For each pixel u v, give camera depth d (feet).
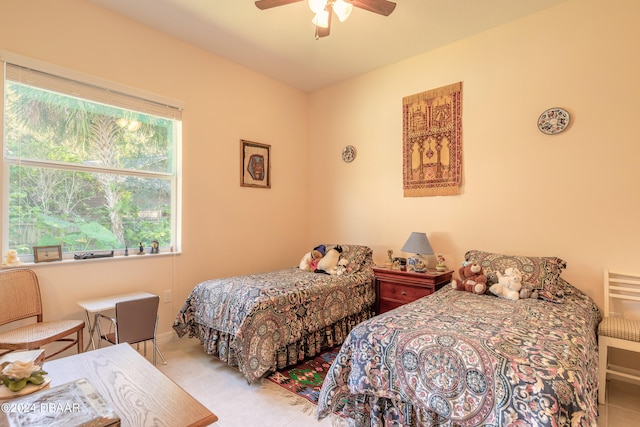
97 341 8.70
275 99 13.64
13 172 7.83
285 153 14.08
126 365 4.69
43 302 7.98
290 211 14.33
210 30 9.98
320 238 14.66
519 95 9.54
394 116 12.23
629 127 8.00
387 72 12.39
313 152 14.94
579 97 8.63
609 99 8.23
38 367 4.11
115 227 9.53
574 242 8.70
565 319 6.27
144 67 9.73
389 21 9.48
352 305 10.33
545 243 9.14
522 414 4.12
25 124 7.98
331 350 9.78
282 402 7.01
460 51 10.59
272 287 8.78
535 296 7.77
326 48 11.05
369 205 13.00
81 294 8.57
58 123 8.48
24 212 8.00
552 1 8.73
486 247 10.15
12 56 7.50
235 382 7.82
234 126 12.16
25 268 7.68
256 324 7.76
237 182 12.26
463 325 5.74
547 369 4.33
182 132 10.66
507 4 8.79
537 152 9.26
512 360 4.53
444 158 10.94
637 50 7.90
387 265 11.44
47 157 8.32
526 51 9.39
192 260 10.95
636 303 7.90
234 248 12.19
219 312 8.61
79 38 8.53
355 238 13.44
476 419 4.48
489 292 8.27
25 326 7.27
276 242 13.71
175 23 9.64
